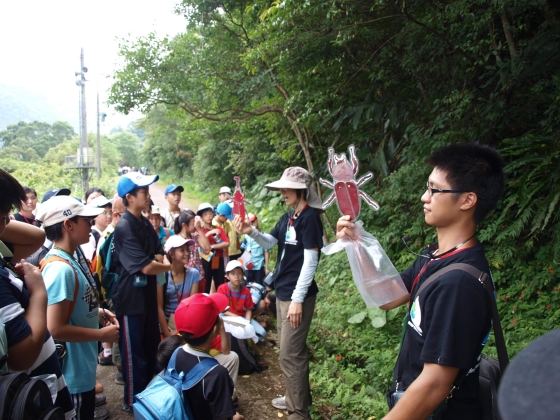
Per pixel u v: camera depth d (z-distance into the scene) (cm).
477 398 145
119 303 308
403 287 179
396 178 592
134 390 311
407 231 578
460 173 142
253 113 849
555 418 38
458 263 138
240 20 810
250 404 365
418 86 664
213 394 221
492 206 144
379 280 183
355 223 192
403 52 630
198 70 810
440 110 577
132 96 814
